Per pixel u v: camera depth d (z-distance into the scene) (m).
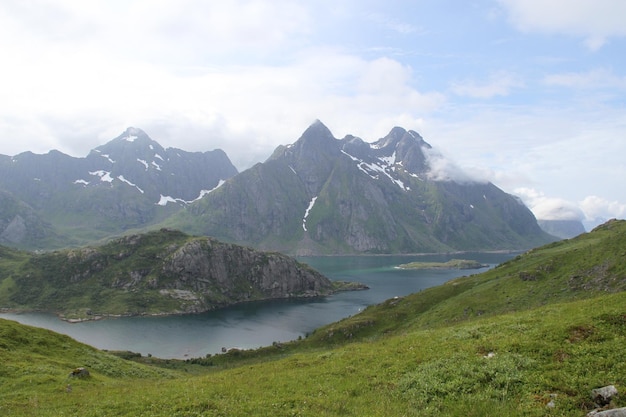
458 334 34.69
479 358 26.31
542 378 22.14
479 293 125.50
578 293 99.50
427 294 150.50
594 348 24.31
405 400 23.39
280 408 23.34
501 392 21.64
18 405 28.69
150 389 31.45
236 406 23.92
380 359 32.59
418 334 41.06
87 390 35.69
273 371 36.47
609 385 19.77
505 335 30.59
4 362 41.62
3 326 54.53
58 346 55.12
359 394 25.42
